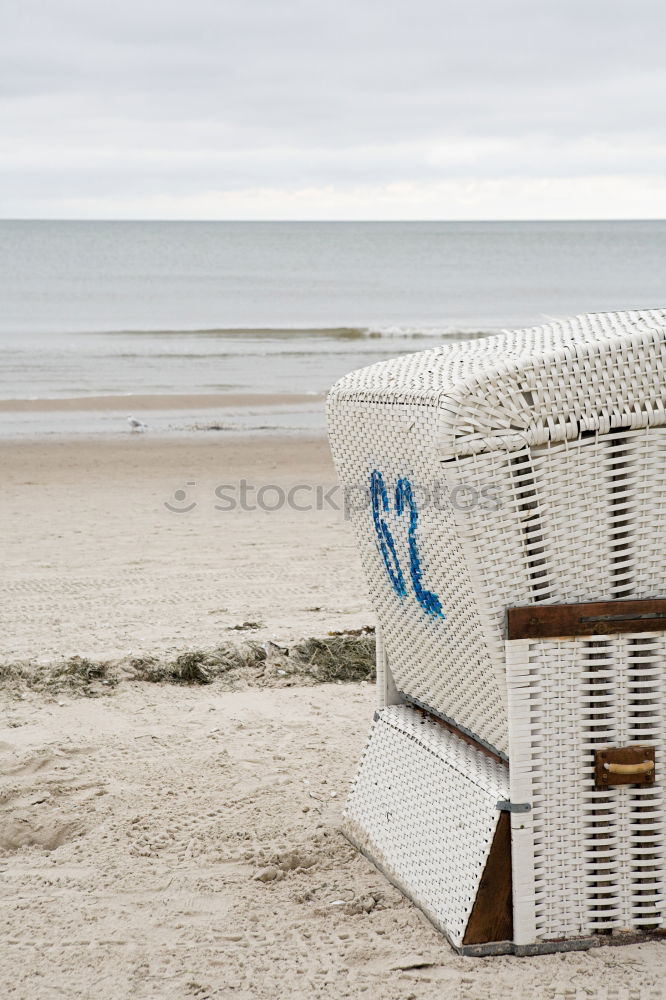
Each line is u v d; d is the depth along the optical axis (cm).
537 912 289
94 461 1370
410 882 322
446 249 10625
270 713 492
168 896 328
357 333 3191
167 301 4647
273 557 832
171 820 381
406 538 313
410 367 325
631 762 286
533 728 284
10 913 319
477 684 305
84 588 730
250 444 1524
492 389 269
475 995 269
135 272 6694
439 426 266
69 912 319
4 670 532
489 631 281
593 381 273
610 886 293
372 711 494
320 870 346
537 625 279
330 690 527
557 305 4744
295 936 302
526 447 271
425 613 322
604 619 283
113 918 314
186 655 549
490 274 6919
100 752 444
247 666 550
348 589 725
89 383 2133
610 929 293
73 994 275
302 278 6316
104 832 372
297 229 19162
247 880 338
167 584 741
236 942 300
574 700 286
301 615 652
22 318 3778
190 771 423
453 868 301
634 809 292
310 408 1881
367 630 604
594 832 290
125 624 634
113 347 2758
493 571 277
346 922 310
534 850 288
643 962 283
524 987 272
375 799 358
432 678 341
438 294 5294
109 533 933
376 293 5288
